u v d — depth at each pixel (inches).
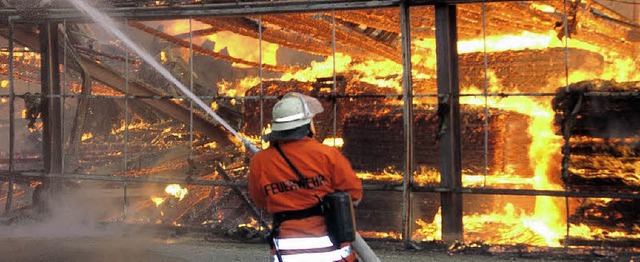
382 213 347.6
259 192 144.0
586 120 262.1
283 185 139.9
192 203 410.0
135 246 267.7
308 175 139.2
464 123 363.6
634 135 256.4
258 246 269.3
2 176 328.2
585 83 259.3
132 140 536.7
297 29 455.8
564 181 265.9
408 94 260.4
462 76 482.3
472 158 360.8
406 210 261.0
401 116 368.2
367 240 265.7
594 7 445.4
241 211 387.5
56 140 322.3
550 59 460.4
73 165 367.9
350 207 136.4
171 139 527.8
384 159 369.7
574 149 266.4
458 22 461.1
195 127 469.7
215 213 392.5
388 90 483.8
